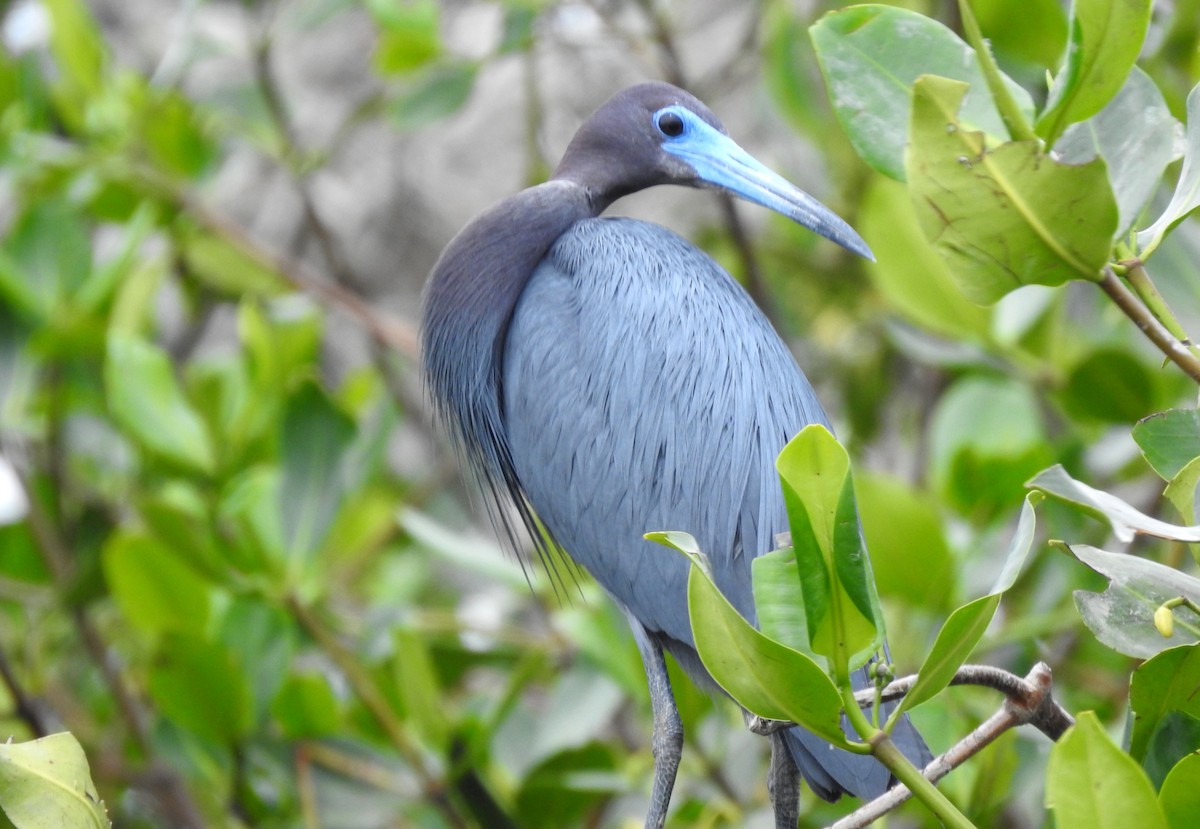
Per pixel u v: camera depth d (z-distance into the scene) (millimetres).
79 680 13211
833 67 5980
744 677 4871
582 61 20359
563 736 9859
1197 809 4859
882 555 9578
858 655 4910
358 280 19562
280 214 20797
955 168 5062
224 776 10031
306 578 10156
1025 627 9312
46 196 12922
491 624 11781
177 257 15039
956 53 5887
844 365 14852
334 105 21344
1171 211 5520
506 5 13641
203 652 9531
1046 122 5062
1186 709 5438
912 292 10906
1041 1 10672
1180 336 5348
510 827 9438
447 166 21094
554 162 20281
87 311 11938
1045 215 5086
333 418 10352
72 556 12211
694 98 9859
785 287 15367
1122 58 4918
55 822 5602
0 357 11969
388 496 12516
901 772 4867
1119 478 11211
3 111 13438
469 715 9609
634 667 9797
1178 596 5609
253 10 16016
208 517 10797
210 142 13969
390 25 13789
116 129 13719
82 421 12781
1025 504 4977
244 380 12055
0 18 15445
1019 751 8797
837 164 14195
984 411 10898
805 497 4832
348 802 9516
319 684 10094
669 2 15547
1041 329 10961
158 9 21203
